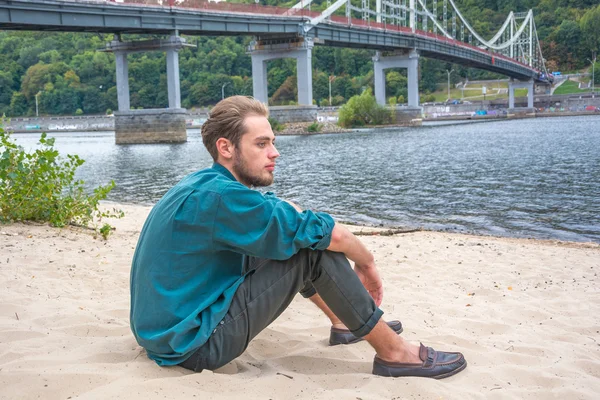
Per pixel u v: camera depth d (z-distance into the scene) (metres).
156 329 2.04
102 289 3.64
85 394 1.85
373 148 31.81
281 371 2.23
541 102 107.50
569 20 134.25
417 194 13.53
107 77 122.44
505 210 10.95
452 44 75.00
